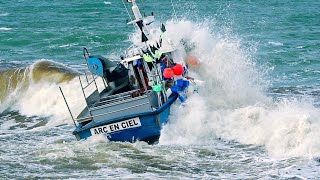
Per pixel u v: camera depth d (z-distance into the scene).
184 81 30.33
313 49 61.59
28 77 42.78
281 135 27.30
